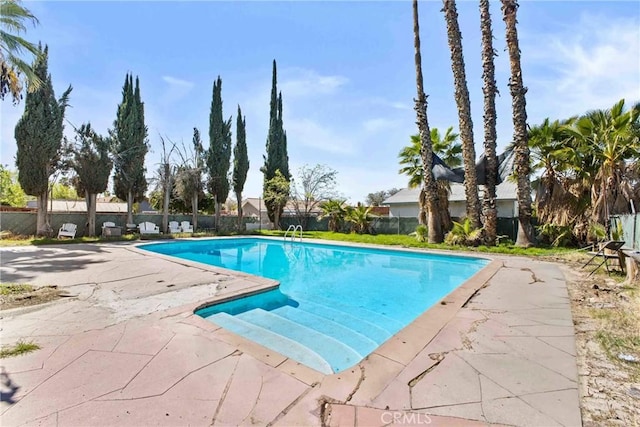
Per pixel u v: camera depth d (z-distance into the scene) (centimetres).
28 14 1038
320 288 679
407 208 2316
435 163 1312
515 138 1106
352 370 246
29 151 1214
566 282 570
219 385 221
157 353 269
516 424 182
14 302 416
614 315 378
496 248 1055
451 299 453
